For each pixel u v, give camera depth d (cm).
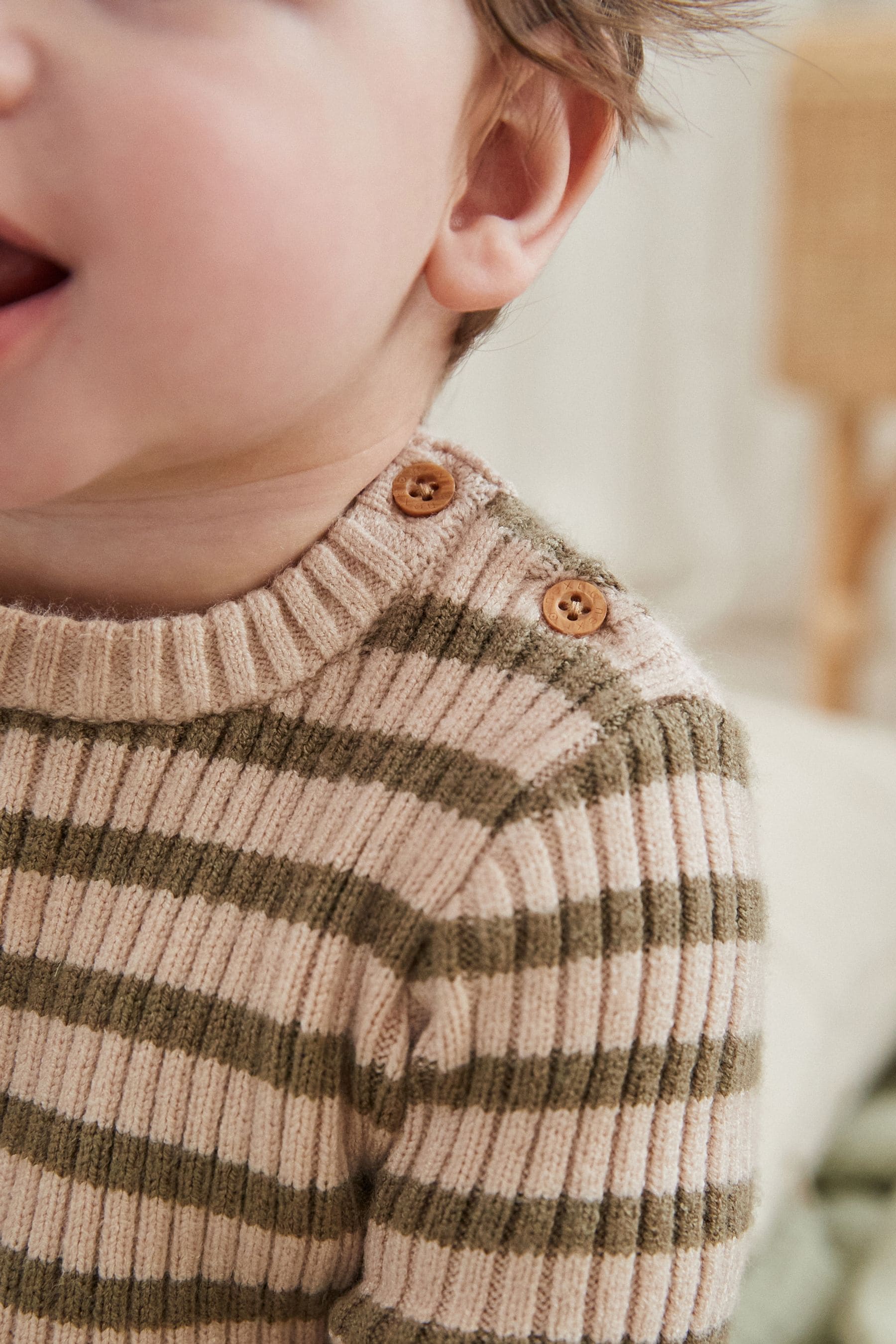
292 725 47
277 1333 48
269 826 47
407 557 47
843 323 120
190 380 42
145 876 47
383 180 43
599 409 167
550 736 46
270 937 46
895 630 167
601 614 47
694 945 46
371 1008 46
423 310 47
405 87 43
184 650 46
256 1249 47
